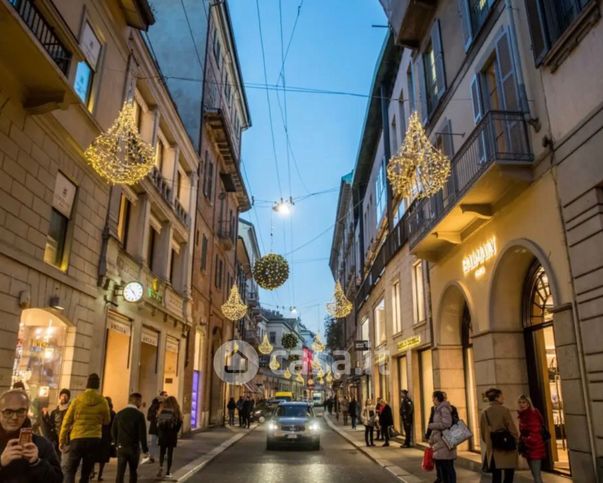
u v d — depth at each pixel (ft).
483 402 37.55
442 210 42.39
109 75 43.50
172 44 80.53
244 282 140.36
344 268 156.35
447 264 46.62
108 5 43.11
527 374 35.70
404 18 52.75
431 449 25.95
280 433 56.24
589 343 25.62
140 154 33.32
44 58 27.63
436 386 48.06
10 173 29.50
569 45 27.81
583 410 25.91
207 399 84.74
